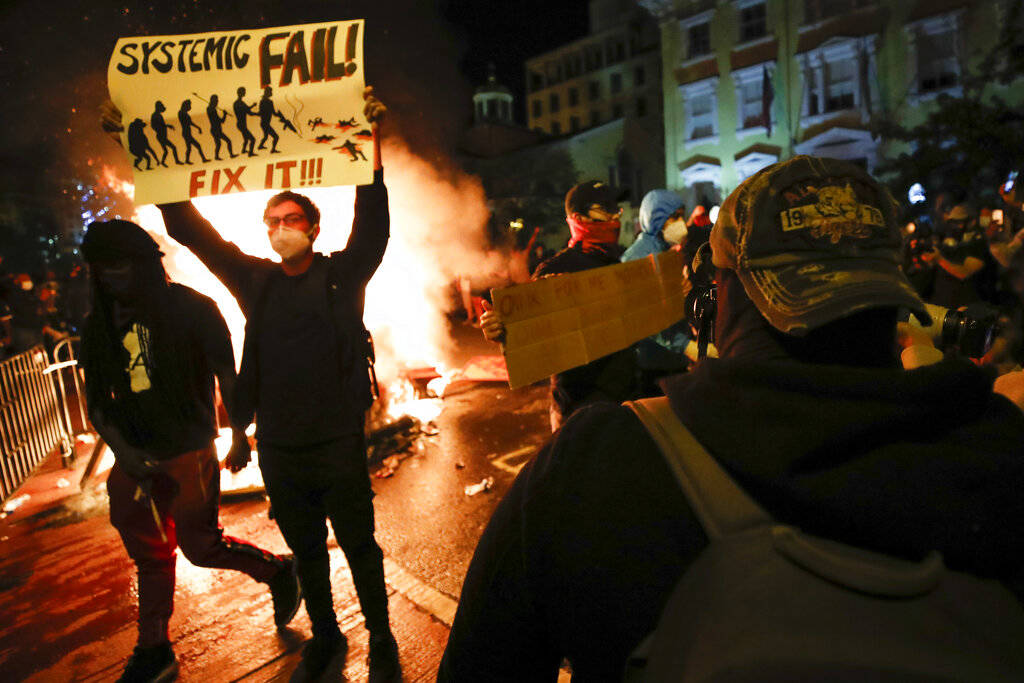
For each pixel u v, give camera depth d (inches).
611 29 1941.4
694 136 1056.2
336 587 124.0
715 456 27.8
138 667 97.7
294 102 88.9
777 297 29.2
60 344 217.2
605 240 118.1
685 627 22.9
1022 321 61.2
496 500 159.6
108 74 89.9
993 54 609.0
